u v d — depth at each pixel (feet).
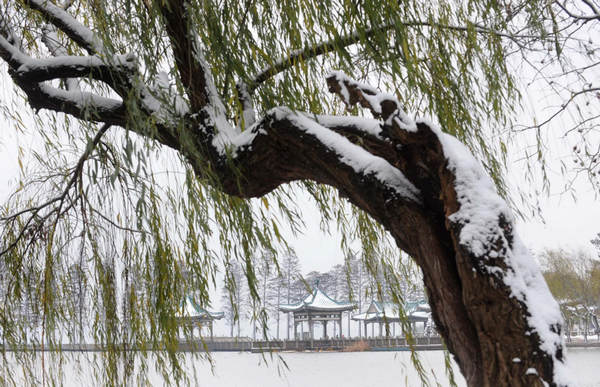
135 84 6.82
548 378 4.37
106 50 6.72
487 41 10.01
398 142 6.00
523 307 4.58
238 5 7.62
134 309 9.95
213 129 7.29
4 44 7.99
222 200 8.50
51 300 9.91
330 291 164.76
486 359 4.74
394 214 5.67
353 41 7.75
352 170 6.04
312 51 7.70
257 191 7.45
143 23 6.89
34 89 8.11
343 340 112.47
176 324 9.21
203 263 8.93
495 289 4.63
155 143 7.07
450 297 5.22
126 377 9.83
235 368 66.13
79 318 10.15
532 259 4.95
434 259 5.36
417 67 8.17
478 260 4.74
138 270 9.85
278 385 47.88
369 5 6.93
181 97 7.02
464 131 9.87
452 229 5.06
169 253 9.32
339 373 58.59
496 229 4.83
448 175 5.28
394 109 6.23
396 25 6.94
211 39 7.20
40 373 10.16
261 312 8.15
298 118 6.63
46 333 9.73
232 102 7.94
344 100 7.79
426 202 5.69
